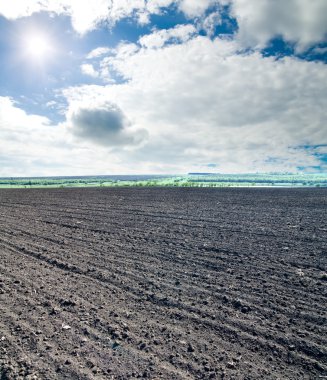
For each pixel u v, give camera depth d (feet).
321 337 12.26
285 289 16.99
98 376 10.17
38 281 19.17
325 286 17.22
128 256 24.27
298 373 10.29
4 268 21.93
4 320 14.11
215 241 27.84
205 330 13.05
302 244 26.00
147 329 13.21
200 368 10.56
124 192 93.04
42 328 13.33
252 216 41.24
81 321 13.94
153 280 18.92
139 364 10.80
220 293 16.71
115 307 15.37
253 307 14.97
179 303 15.64
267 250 24.50
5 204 68.49
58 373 10.34
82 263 22.74
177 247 26.32
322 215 41.22
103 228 36.06
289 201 59.82
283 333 12.64
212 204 56.44
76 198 76.79
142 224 37.58
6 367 10.66
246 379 10.00
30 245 28.81
